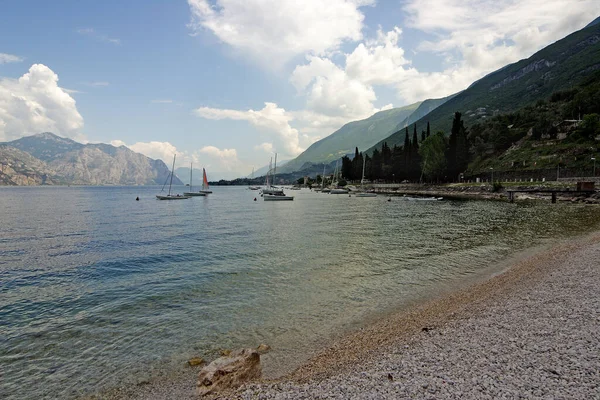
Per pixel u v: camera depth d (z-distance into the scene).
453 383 7.80
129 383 9.54
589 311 11.70
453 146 131.88
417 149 151.25
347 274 20.30
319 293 16.91
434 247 28.08
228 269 21.84
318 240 32.50
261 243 31.16
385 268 21.56
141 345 11.77
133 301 16.16
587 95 136.50
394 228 40.22
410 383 7.94
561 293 14.04
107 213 66.00
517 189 78.25
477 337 10.41
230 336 12.36
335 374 9.06
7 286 18.92
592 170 94.94
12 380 9.77
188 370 10.17
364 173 180.25
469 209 63.16
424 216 53.38
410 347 10.19
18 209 76.25
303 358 10.59
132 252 27.91
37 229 42.97
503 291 15.43
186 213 65.31
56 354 11.20
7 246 31.50
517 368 8.30
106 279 20.12
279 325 13.23
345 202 96.75
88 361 10.77
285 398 7.68
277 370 9.89
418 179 151.62
